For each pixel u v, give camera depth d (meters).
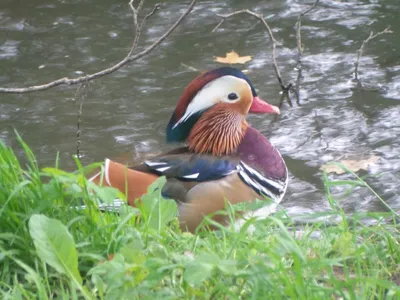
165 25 12.06
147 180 6.81
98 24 12.10
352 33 11.78
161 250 4.29
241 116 7.55
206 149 7.49
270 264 4.32
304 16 12.33
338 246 4.94
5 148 5.02
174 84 10.46
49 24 12.11
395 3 12.71
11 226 4.65
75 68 10.80
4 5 12.73
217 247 4.75
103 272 4.11
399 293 4.06
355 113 9.89
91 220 4.66
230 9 12.61
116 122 9.67
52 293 4.34
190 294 4.07
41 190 4.73
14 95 10.29
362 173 8.66
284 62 11.08
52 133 9.46
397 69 10.82
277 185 7.36
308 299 3.95
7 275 4.45
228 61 10.99
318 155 9.06
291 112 9.99
